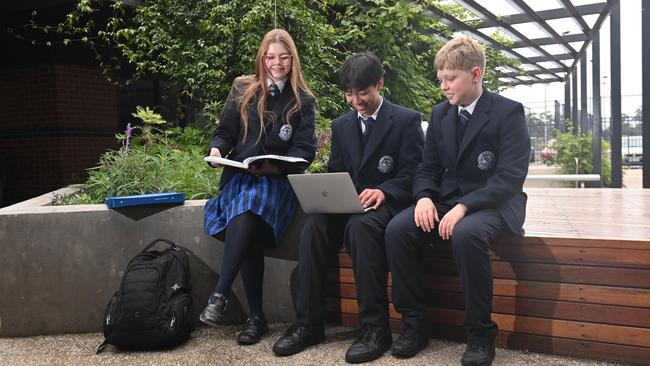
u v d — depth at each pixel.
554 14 8.03
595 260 2.34
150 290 2.61
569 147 10.54
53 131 8.53
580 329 2.38
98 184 3.81
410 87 7.58
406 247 2.45
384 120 2.69
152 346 2.63
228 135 2.94
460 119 2.53
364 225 2.51
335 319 2.98
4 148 8.93
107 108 9.12
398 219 2.48
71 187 4.38
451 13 8.38
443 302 2.67
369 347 2.44
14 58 8.52
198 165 4.01
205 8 5.28
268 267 3.04
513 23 8.29
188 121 5.96
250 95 2.87
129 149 4.02
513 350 2.51
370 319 2.51
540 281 2.45
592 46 9.25
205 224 2.87
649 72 6.46
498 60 9.76
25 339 2.96
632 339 2.29
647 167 6.48
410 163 2.68
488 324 2.31
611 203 4.34
